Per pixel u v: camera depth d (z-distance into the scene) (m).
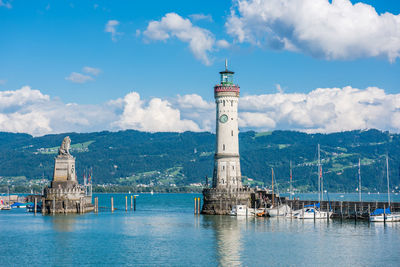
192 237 129.00
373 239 124.25
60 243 121.31
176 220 169.62
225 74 186.00
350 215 165.62
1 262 101.12
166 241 123.25
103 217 183.12
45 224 158.62
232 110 182.50
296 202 179.38
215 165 183.88
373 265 97.62
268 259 102.62
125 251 110.94
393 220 157.62
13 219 173.50
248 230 141.00
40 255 107.25
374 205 163.12
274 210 172.25
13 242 122.94
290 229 142.12
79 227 150.88
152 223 161.00
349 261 100.88
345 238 126.00
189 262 100.19
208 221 162.62
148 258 103.75
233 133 182.25
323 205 173.62
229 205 178.88
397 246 115.00
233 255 106.38
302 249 112.25
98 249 113.31
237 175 181.88
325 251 110.00
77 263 99.81
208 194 181.62
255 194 181.62
